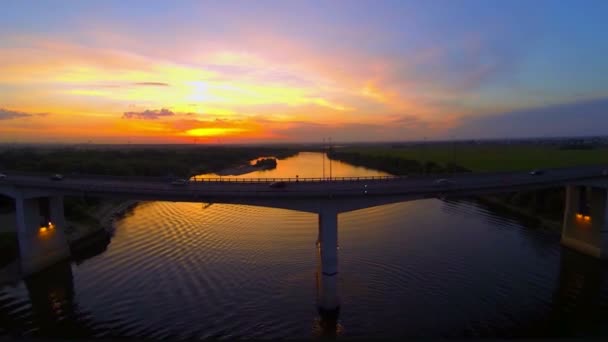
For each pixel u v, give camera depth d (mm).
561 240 62594
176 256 57156
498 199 97438
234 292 44531
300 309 40531
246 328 37094
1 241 59750
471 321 37844
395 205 94438
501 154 189500
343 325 37375
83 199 86375
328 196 43406
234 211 89125
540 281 47406
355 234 67062
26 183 53719
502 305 41062
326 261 41219
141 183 59031
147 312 40719
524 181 55000
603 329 36625
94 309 42312
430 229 70625
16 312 42812
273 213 86000
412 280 47125
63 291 47781
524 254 57094
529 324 37406
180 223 78000
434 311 39688
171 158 193500
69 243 65312
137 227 76312
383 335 35594
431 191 47906
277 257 55219
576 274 49906
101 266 55250
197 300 42875
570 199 61094
